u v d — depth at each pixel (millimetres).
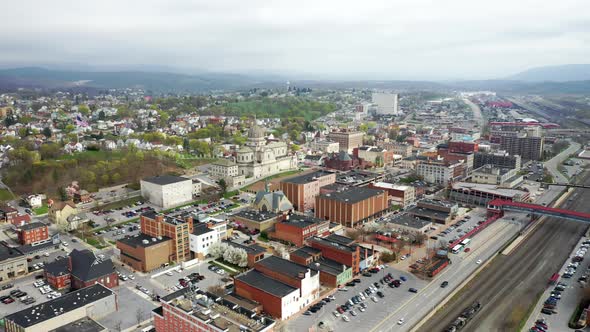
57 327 166750
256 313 168875
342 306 188750
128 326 174625
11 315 167750
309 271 193375
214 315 153250
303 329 171625
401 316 181250
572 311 185500
